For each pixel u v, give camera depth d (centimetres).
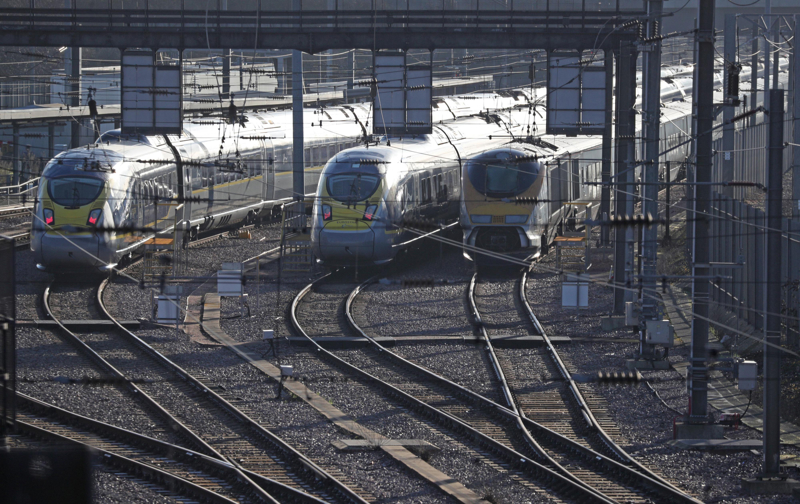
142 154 11544
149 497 4859
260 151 14225
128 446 5734
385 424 6206
